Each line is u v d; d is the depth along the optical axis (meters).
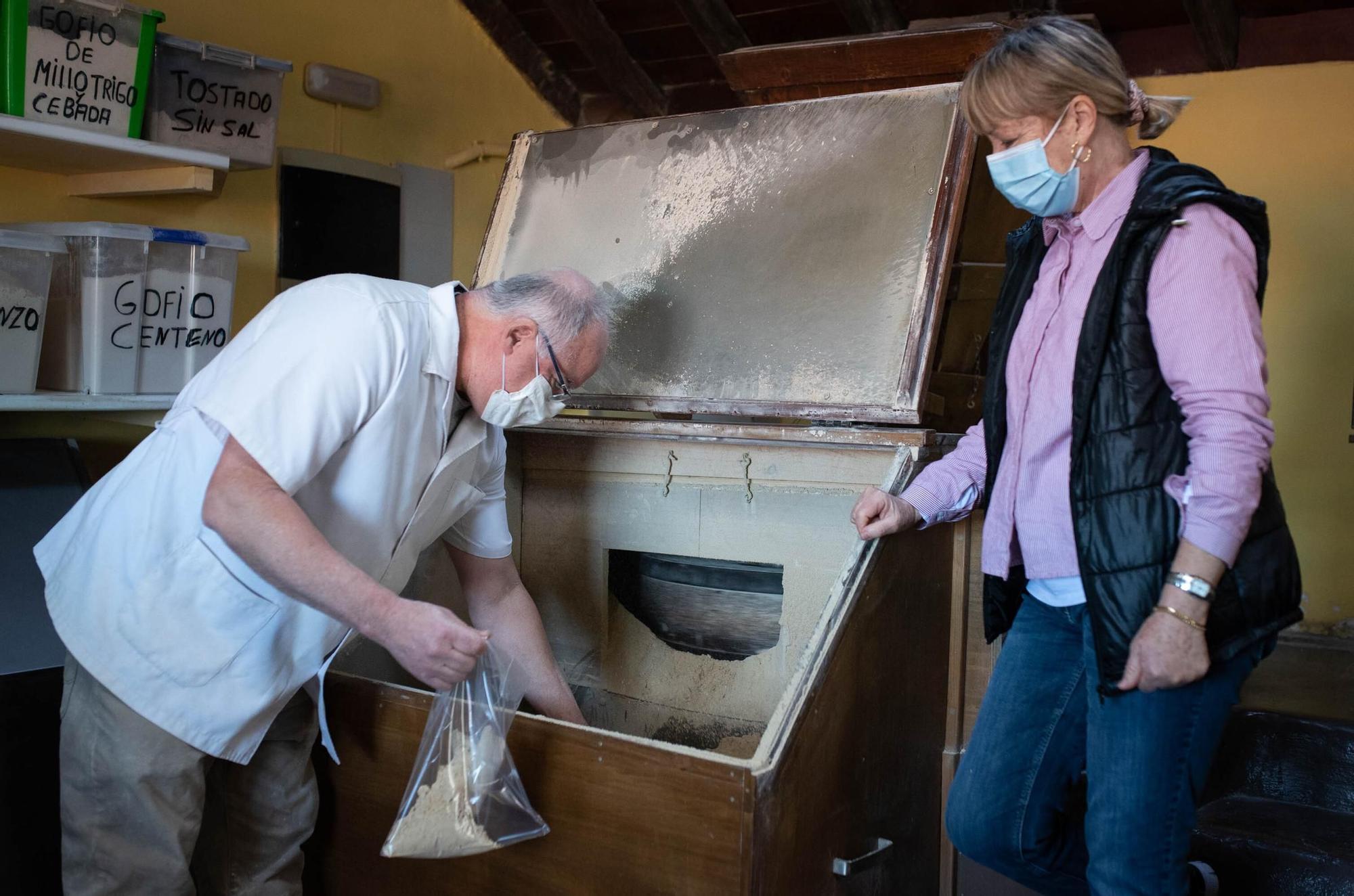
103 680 1.36
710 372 1.97
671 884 1.27
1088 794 1.31
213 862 1.58
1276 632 1.23
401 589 1.61
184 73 2.30
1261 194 3.33
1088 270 1.30
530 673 1.72
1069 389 1.29
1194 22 3.15
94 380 2.16
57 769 1.80
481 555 1.70
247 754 1.44
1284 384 3.34
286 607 1.40
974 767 1.46
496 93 3.76
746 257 2.00
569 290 1.45
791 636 1.93
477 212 3.68
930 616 1.74
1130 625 1.20
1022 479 1.36
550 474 2.23
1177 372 1.18
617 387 2.05
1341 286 3.25
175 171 2.38
